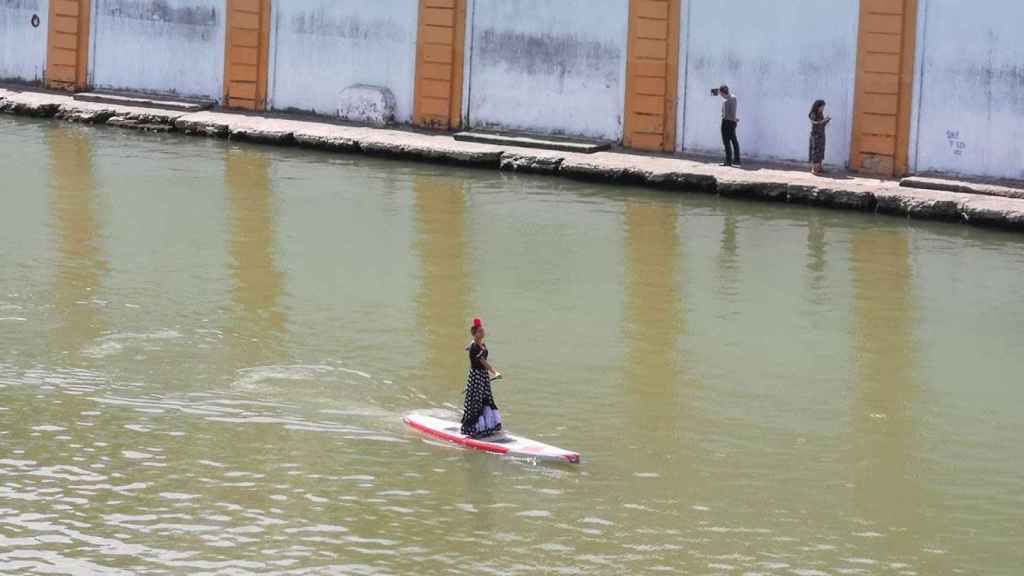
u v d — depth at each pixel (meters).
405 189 42.19
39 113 51.16
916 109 42.59
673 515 21.38
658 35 45.59
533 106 47.72
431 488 22.02
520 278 33.25
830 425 25.08
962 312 31.58
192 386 25.78
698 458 23.50
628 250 36.00
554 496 21.88
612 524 21.03
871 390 26.80
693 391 26.47
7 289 30.78
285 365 26.98
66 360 26.80
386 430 24.17
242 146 47.81
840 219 39.84
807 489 22.45
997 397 26.61
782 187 41.44
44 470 22.17
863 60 43.00
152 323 29.06
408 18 48.84
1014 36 41.06
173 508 21.11
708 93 45.28
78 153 45.38
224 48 51.62
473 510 21.33
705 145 45.66
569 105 47.22
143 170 43.25
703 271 34.28
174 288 31.44
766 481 22.69
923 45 42.28
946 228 39.03
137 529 20.47
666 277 33.69
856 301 32.19
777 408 25.78
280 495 21.61
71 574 19.20
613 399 25.95
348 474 22.39
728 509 21.66
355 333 28.97
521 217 39.16
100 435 23.52
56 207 38.03
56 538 20.14
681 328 30.00
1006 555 20.48
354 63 49.94
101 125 50.34
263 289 31.64
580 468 22.92
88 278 31.88
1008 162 41.62
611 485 22.34
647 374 27.27
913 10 42.25
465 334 29.19
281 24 50.78
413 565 19.67
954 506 22.00
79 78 53.88
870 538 20.86
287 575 19.34
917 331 30.22
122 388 25.55
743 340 29.38
